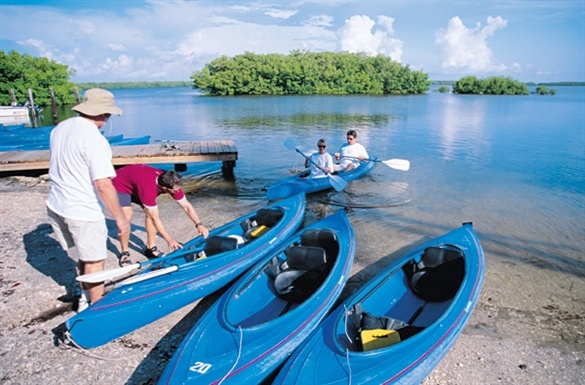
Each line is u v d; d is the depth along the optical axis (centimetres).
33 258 596
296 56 7531
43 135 1662
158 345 414
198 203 891
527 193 941
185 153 1084
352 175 1052
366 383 308
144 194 494
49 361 386
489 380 369
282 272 487
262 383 344
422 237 695
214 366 329
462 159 1334
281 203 711
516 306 489
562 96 6625
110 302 403
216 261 494
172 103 4697
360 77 6844
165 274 454
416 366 327
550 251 638
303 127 2183
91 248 385
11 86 4272
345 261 487
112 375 371
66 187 367
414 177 1095
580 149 1502
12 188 1000
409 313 454
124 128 2273
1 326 436
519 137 1811
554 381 370
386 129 2089
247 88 6619
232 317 411
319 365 326
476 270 459
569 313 476
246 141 1731
